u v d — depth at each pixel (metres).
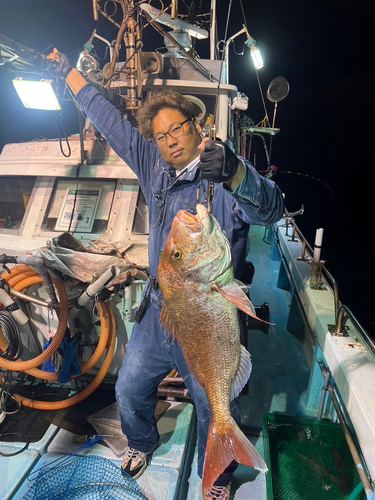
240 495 2.09
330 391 2.25
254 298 4.75
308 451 2.36
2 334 2.63
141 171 1.84
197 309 1.23
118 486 1.95
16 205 3.12
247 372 1.35
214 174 1.14
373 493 1.47
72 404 2.61
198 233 1.16
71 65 1.95
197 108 3.43
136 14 2.73
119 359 2.78
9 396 2.63
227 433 1.29
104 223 2.81
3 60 1.98
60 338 2.41
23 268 2.62
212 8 4.30
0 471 2.15
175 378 2.71
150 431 2.08
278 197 1.44
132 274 2.39
